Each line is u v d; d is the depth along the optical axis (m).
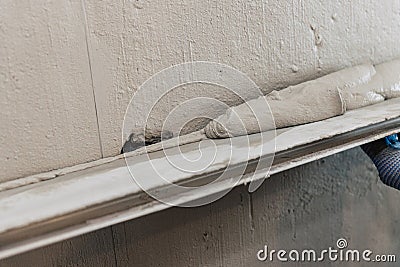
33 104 0.53
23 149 0.53
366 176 0.88
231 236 0.75
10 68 0.51
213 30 0.63
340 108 0.66
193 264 0.72
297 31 0.71
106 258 0.64
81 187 0.48
